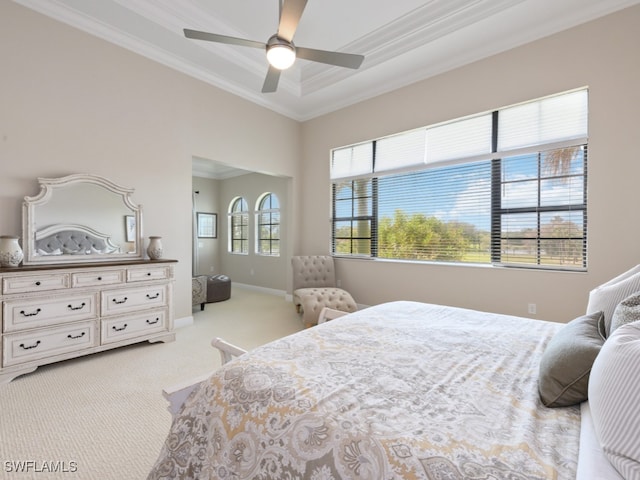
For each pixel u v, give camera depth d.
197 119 3.98
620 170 2.74
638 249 2.67
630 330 0.82
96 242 3.08
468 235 3.68
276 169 5.00
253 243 6.84
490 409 0.94
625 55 2.71
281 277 6.17
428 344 1.47
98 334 2.80
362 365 1.23
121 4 2.81
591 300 1.62
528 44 3.18
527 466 0.69
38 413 1.94
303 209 5.39
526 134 3.26
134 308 3.04
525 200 3.30
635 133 2.67
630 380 0.69
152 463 1.53
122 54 3.31
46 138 2.84
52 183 2.81
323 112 5.02
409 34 3.32
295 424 0.90
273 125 4.94
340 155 4.89
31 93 2.76
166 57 3.60
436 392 1.03
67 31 2.95
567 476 0.67
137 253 3.36
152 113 3.55
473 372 1.18
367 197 4.61
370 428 0.83
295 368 1.18
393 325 1.77
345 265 4.78
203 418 1.08
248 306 5.02
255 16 3.20
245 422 0.97
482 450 0.75
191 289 3.96
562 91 3.00
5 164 2.64
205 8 3.09
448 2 2.98
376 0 2.97
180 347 3.13
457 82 3.65
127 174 3.36
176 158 3.77
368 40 3.55
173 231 3.76
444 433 0.81
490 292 3.46
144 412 1.97
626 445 0.65
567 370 0.96
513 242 3.38
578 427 0.87
